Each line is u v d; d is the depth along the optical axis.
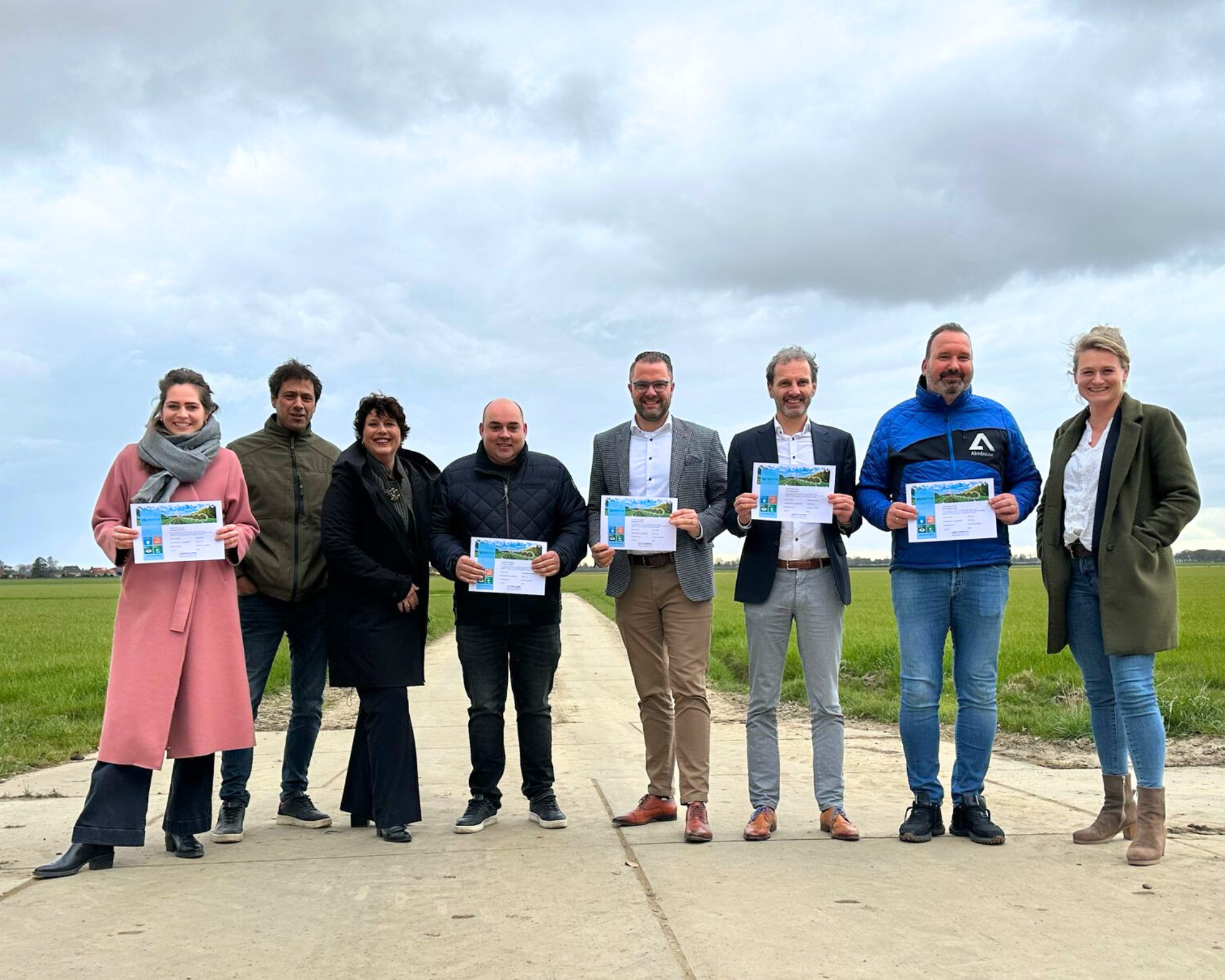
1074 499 4.48
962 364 4.66
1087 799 5.37
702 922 3.33
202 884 3.90
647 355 5.11
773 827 4.67
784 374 4.90
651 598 5.02
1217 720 8.02
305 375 5.26
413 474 5.05
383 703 4.73
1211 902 3.50
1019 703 9.63
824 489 4.70
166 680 4.28
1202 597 34.38
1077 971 2.86
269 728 9.88
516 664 5.07
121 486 4.52
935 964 2.93
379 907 3.56
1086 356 4.41
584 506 5.38
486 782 4.96
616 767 6.87
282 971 2.95
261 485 5.11
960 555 4.59
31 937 3.27
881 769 6.58
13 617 33.94
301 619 5.20
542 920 3.38
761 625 4.80
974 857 4.16
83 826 4.09
